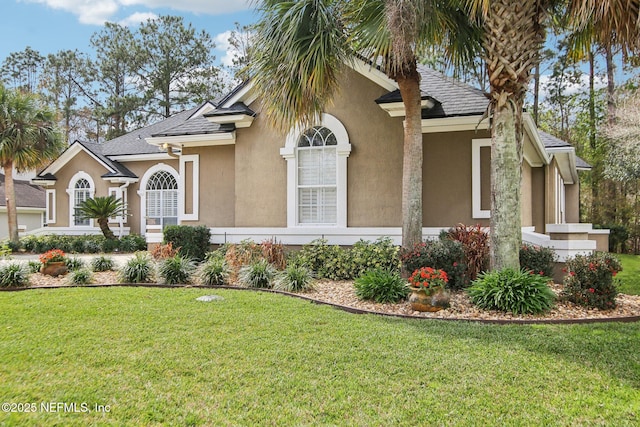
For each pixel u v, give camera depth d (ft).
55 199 78.59
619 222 88.12
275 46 29.84
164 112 133.08
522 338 20.04
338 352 18.17
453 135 38.55
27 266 42.22
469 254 31.78
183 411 13.26
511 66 26.73
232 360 17.30
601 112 101.09
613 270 26.63
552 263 31.09
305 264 38.22
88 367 16.70
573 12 24.76
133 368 16.56
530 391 14.49
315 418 12.81
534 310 24.64
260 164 44.29
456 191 38.32
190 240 43.50
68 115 139.23
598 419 12.68
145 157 74.33
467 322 23.15
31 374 16.03
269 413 13.09
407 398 13.99
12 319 23.97
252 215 44.42
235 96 44.42
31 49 156.04
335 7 30.30
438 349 18.54
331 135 41.98
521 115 28.27
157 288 34.12
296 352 18.17
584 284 26.63
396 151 39.78
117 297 29.91
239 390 14.64
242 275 35.53
